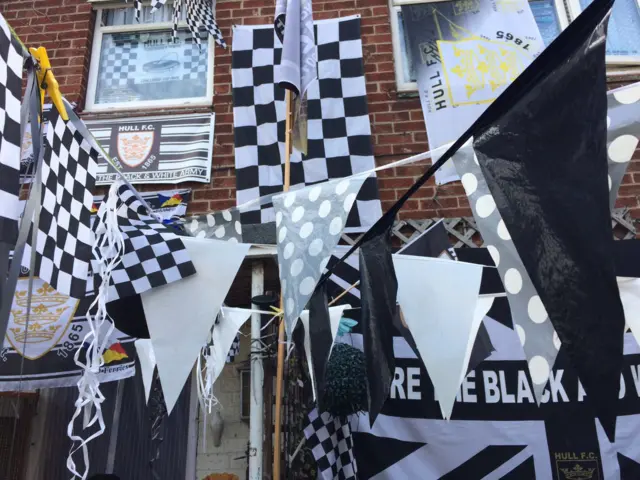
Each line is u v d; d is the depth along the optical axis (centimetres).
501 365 281
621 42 373
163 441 338
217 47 387
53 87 164
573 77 105
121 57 405
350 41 370
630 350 274
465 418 276
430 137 341
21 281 289
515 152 114
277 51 374
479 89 351
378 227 160
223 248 211
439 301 177
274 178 337
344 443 283
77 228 184
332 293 293
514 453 268
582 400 271
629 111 130
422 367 286
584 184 100
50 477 329
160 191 340
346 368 251
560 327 101
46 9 409
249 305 361
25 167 271
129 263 207
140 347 258
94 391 172
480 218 136
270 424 304
